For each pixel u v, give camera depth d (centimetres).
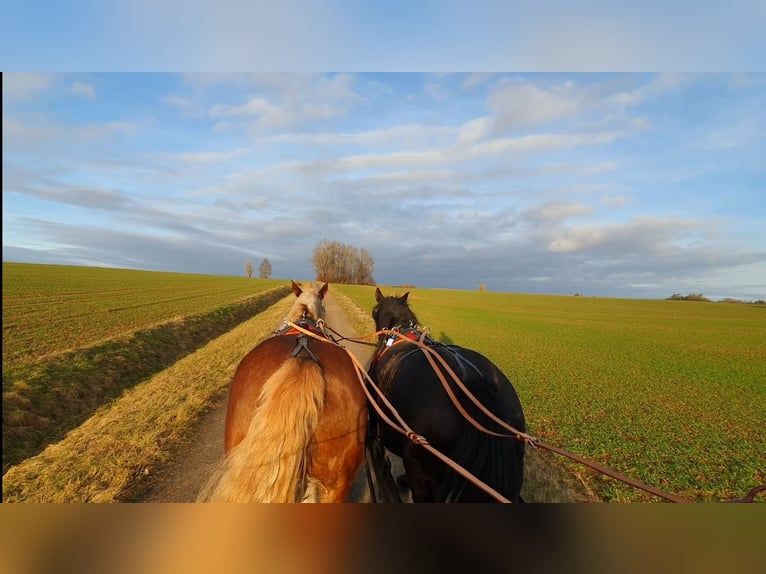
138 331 1608
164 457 595
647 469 684
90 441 643
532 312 4844
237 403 307
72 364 1080
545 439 817
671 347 2209
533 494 552
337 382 317
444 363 370
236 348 1476
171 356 1522
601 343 2291
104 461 568
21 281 4009
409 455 355
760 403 1129
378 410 345
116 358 1229
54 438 728
